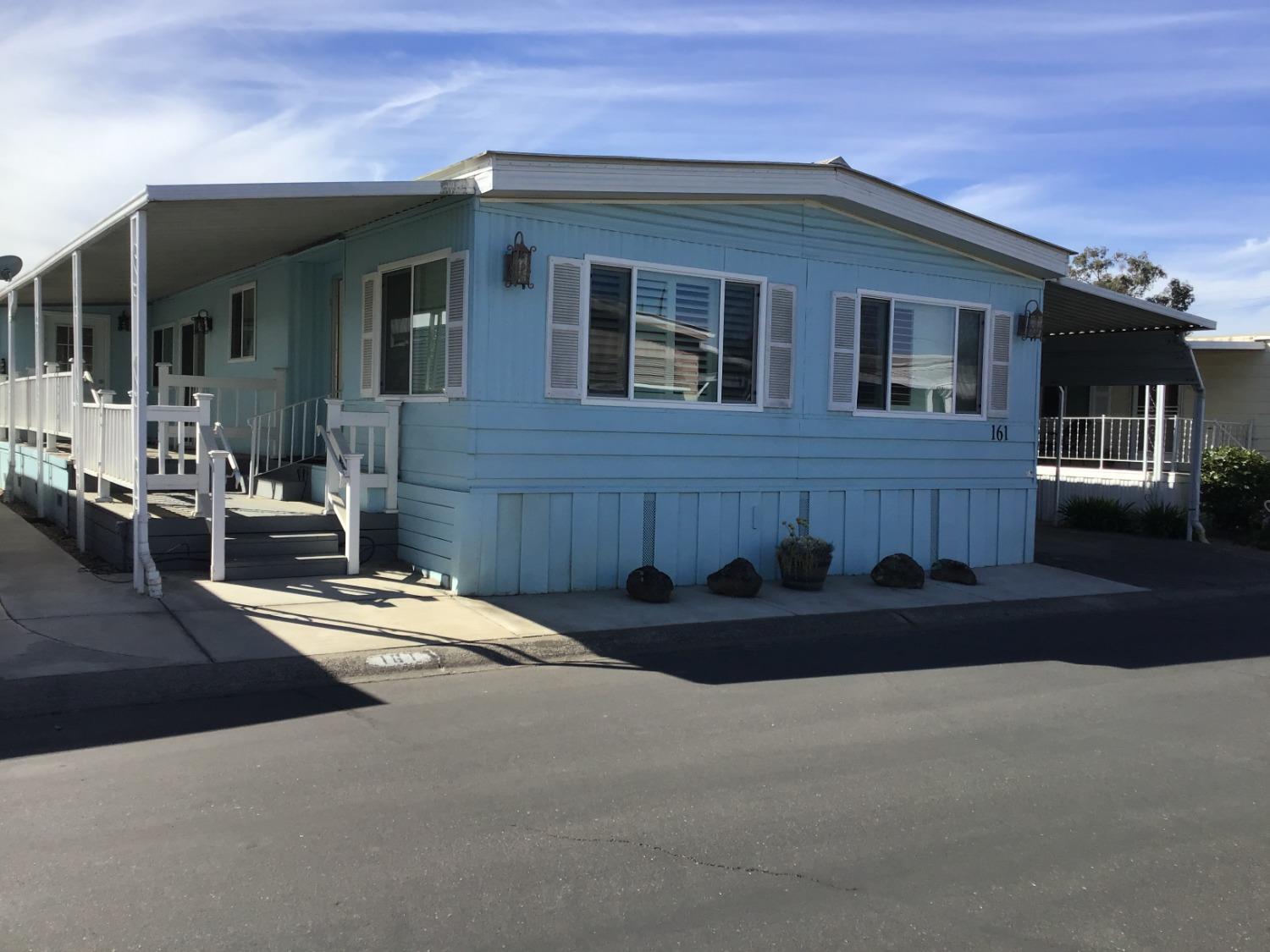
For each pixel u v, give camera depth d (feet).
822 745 19.19
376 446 36.22
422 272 33.71
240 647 24.02
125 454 31.81
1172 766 18.66
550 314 32.19
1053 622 33.42
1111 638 30.78
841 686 23.75
